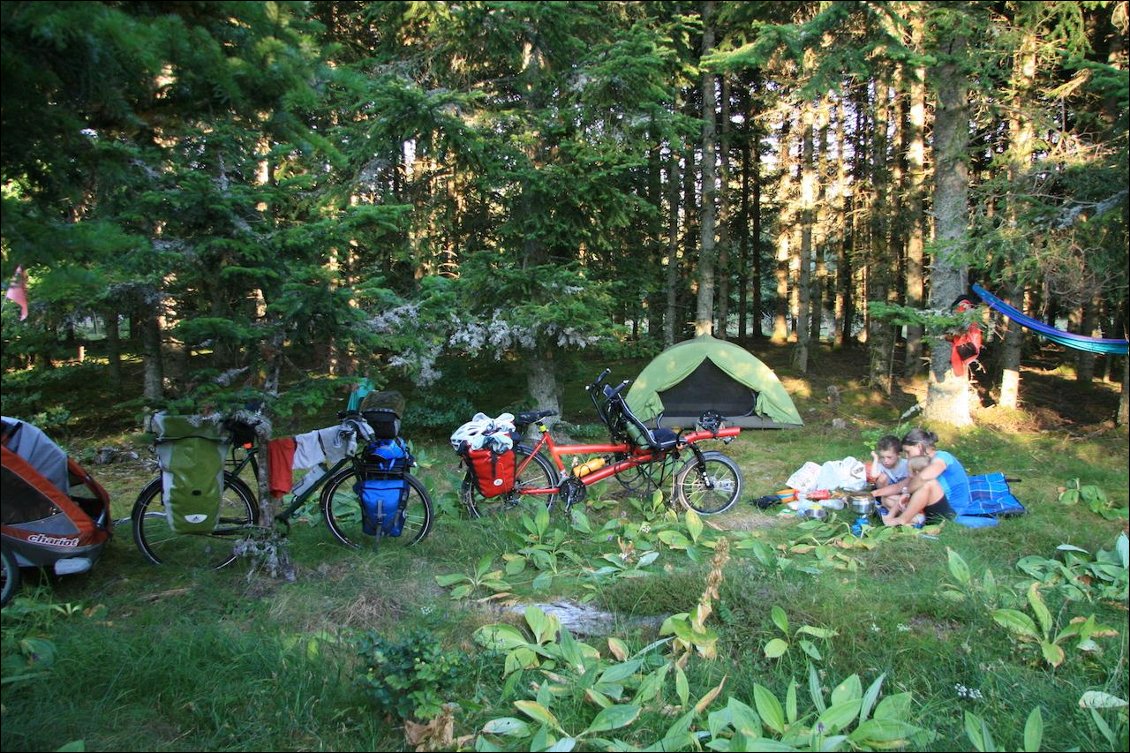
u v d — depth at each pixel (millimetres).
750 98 14461
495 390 10000
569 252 8531
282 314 3805
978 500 5332
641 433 5551
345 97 6633
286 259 3871
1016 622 3422
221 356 4297
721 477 5930
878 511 5355
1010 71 7621
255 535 4062
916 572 4199
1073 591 3826
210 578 4047
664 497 5883
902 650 3266
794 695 2777
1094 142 7270
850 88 11492
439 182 8195
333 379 3881
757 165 15789
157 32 2223
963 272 8125
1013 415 8977
